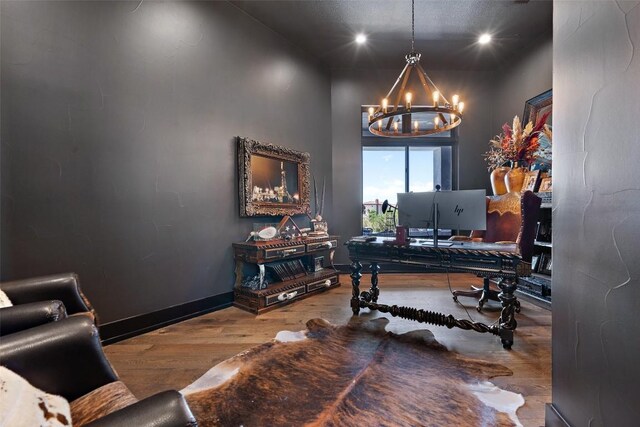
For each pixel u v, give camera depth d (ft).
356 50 14.06
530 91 13.37
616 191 3.12
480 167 15.74
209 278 10.12
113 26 7.88
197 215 9.80
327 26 12.20
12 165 6.33
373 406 5.03
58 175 6.94
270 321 9.08
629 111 2.97
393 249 8.73
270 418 4.75
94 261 7.50
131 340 7.82
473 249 7.55
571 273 3.88
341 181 15.65
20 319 3.54
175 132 9.23
